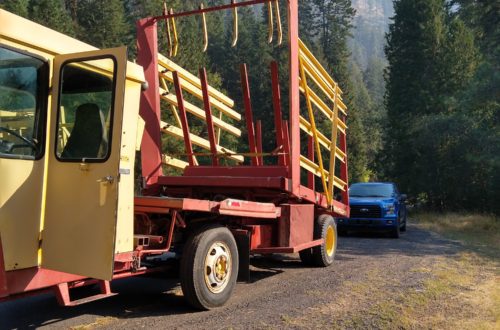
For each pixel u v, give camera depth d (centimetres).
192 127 2331
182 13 816
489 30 2711
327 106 1018
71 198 472
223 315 594
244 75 928
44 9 3531
